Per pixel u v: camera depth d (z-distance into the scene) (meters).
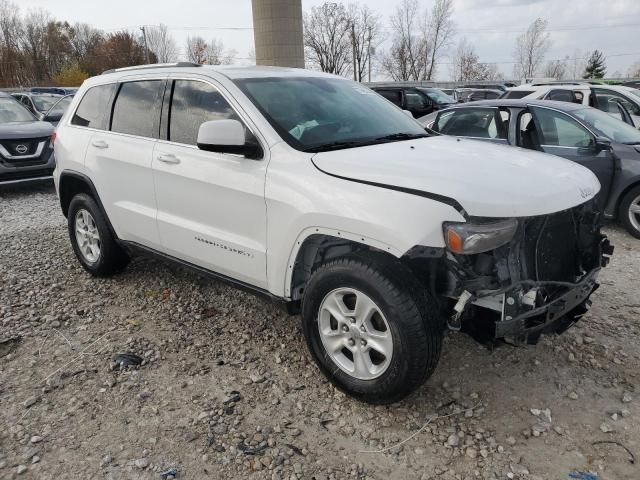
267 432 2.98
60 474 2.69
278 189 3.26
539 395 3.27
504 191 2.80
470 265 2.82
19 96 15.64
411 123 4.28
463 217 2.69
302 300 3.26
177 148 3.96
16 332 4.12
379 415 3.12
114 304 4.61
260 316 4.34
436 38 60.91
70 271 5.38
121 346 3.90
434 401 3.23
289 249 3.25
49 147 9.48
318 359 3.26
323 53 60.34
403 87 17.73
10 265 5.55
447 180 2.83
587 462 2.73
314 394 3.32
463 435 2.94
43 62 67.56
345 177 3.03
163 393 3.34
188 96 4.00
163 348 3.88
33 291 4.87
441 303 3.03
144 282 5.05
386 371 2.93
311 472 2.70
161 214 4.15
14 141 9.10
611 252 3.49
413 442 2.90
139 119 4.37
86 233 5.10
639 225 6.46
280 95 3.80
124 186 4.42
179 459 2.79
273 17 17.86
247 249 3.52
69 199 5.33
